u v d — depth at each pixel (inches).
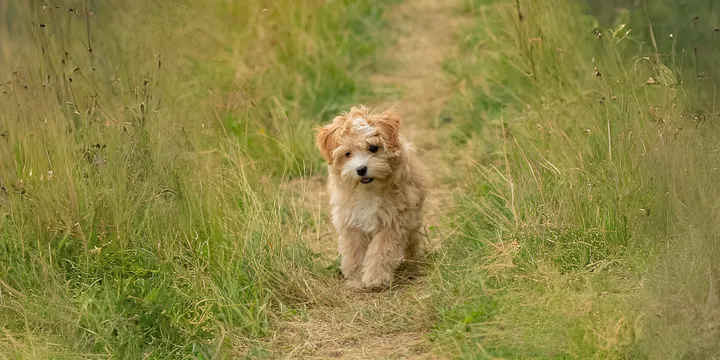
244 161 507.8
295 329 377.7
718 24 517.7
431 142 624.4
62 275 382.3
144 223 415.5
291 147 587.5
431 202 530.6
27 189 404.8
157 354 345.4
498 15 772.0
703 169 370.0
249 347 362.0
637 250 378.6
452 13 911.7
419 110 685.3
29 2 467.8
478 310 357.1
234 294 383.9
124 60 468.8
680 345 314.3
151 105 442.6
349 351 356.5
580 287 364.2
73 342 343.6
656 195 387.5
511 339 334.6
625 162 414.9
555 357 325.1
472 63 740.0
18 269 382.6
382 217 422.0
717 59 489.1
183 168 434.0
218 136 490.6
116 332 353.1
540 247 390.6
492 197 467.2
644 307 333.1
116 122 431.8
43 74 438.0
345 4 882.8
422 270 433.1
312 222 509.7
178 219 422.9
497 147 560.1
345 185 425.7
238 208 444.5
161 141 434.6
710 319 320.2
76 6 477.1
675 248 357.7
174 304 373.1
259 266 406.3
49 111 422.3
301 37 746.2
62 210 403.2
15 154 421.7
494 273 384.8
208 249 407.2
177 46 517.0
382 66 781.9
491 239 418.3
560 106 535.2
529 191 442.3
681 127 404.8
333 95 700.7
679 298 331.9
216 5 722.2
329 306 399.5
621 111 435.2
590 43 581.0
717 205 355.3
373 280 416.5
